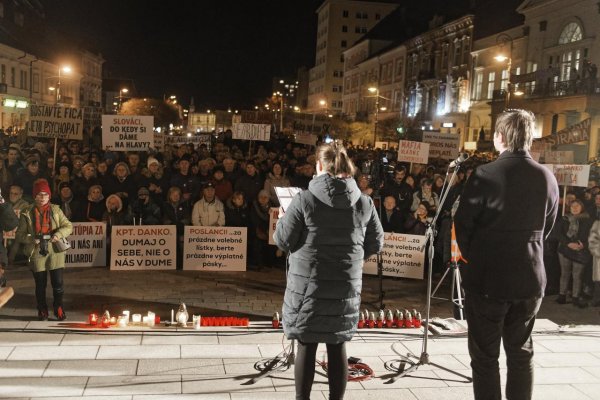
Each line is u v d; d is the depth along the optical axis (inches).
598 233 352.2
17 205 409.1
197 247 412.2
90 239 407.5
